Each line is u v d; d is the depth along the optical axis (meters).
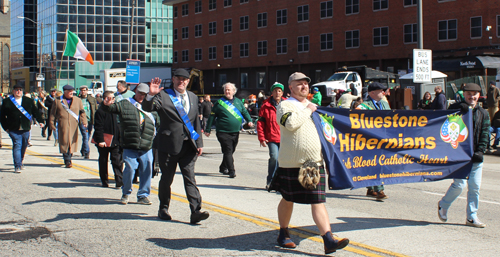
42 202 7.46
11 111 10.37
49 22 74.50
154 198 7.87
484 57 32.78
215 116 10.37
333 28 46.28
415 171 6.00
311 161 4.71
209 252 4.99
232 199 7.85
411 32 40.84
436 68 34.88
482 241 5.46
